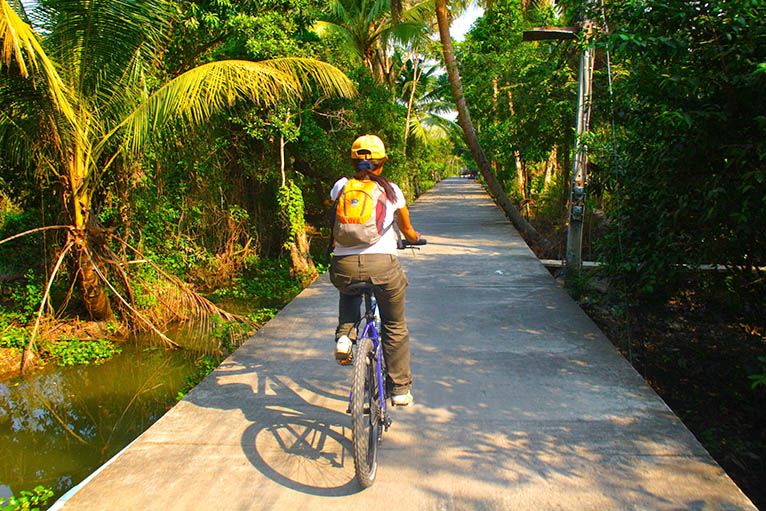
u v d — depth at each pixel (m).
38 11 6.95
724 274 5.64
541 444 3.44
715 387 5.62
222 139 11.77
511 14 18.66
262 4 10.60
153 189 9.64
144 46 7.80
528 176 22.06
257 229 14.32
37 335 7.83
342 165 15.53
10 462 5.03
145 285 8.84
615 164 6.12
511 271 8.88
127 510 2.84
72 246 8.16
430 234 13.43
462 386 4.35
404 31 21.31
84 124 7.50
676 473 3.11
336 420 3.82
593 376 4.52
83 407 6.21
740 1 3.89
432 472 3.15
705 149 4.49
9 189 9.31
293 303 7.13
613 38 4.37
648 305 6.43
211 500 2.92
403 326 3.33
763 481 4.31
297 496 2.95
